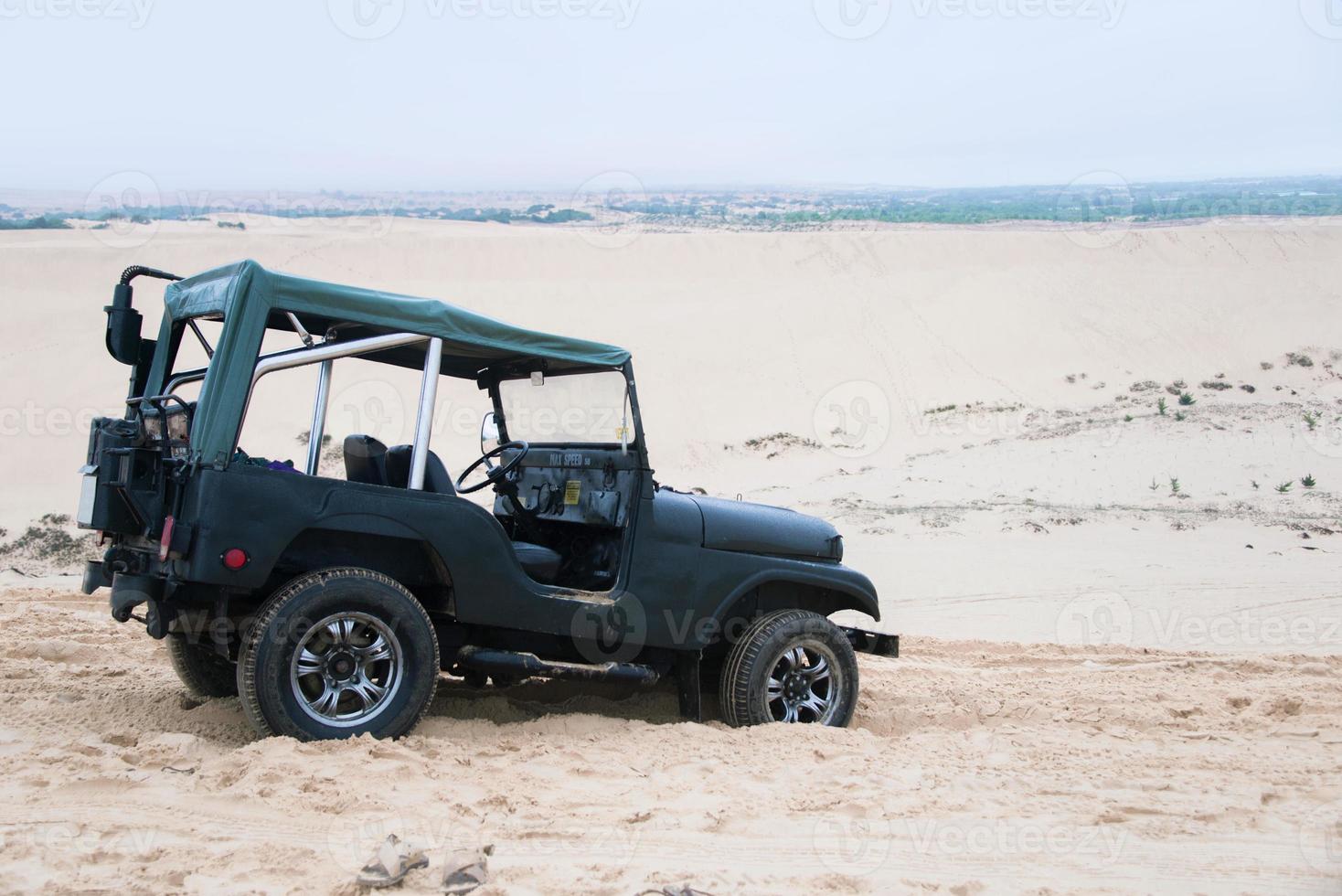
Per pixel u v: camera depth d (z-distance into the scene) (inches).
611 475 249.8
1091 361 1385.3
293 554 215.5
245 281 201.3
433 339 223.9
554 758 213.2
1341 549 724.0
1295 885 169.5
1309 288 1627.7
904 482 935.7
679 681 261.7
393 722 210.4
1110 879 169.5
